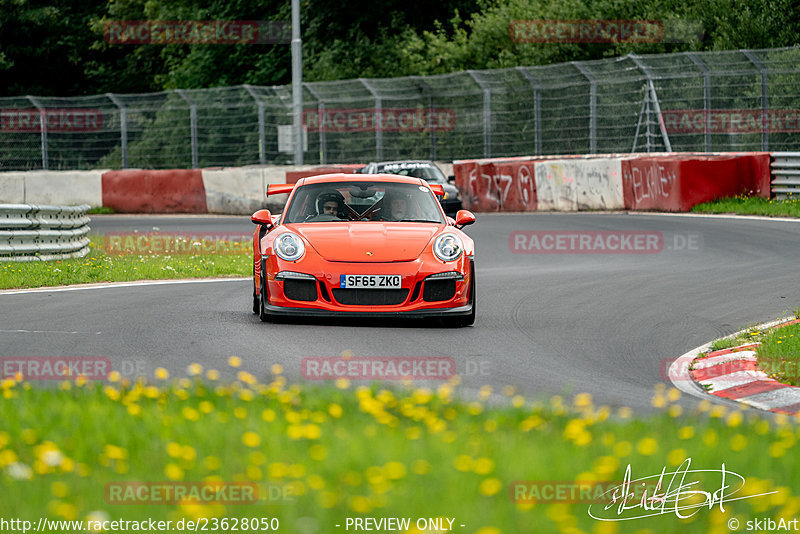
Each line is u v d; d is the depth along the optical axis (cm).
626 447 1808
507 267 5769
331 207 3906
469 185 10406
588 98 10800
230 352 3067
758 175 8869
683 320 3834
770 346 3145
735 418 2083
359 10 16938
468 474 1605
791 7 12019
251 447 1800
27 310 3953
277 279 3528
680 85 10288
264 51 18112
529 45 13450
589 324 3731
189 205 10906
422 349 3166
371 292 3497
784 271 5231
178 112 13325
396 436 1875
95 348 3125
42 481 1599
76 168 13438
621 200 9356
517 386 2672
